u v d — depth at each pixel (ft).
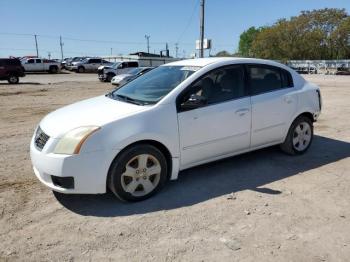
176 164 14.89
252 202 14.01
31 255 10.70
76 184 12.98
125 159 13.50
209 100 15.69
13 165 18.45
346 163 18.52
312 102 19.52
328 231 11.89
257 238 11.49
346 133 25.49
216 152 16.10
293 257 10.52
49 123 14.25
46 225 12.40
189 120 14.89
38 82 94.68
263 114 17.33
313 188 15.34
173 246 11.07
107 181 13.52
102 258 10.53
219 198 14.37
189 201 14.14
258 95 17.28
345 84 81.10
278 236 11.60
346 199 14.28
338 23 198.80
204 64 16.26
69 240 11.48
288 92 18.47
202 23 63.98
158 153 14.25
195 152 15.37
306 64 175.22
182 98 14.92
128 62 102.73
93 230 12.05
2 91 63.72
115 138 13.21
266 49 209.26
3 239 11.55
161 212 13.24
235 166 17.99
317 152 20.43
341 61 164.25
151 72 17.99
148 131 13.75
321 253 10.70
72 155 12.79
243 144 16.96
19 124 30.14
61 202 14.14
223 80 16.30
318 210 13.33
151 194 14.44
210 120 15.48
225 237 11.55
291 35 202.18
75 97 54.24
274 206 13.66
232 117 16.17
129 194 13.85
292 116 18.65
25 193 14.94
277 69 18.48
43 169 13.20
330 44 198.80
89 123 13.39
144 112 13.94
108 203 14.03
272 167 17.87
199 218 12.77
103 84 88.84
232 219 12.67
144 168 14.05
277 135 18.30
